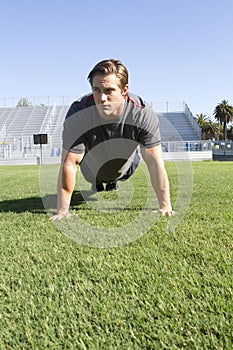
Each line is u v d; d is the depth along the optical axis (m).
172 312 1.33
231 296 1.44
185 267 1.79
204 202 3.87
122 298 1.47
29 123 36.25
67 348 1.14
